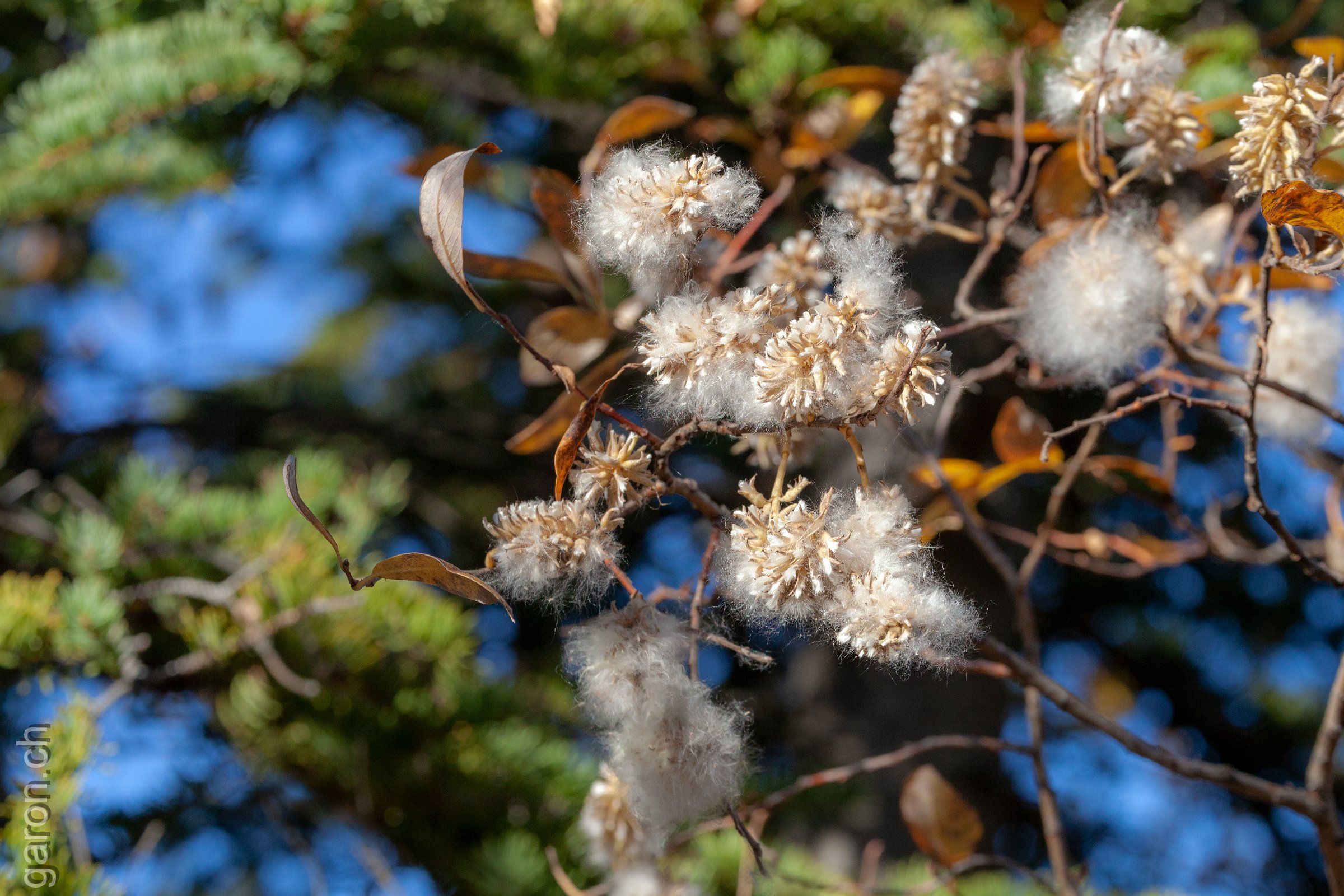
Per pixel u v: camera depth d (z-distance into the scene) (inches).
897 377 17.8
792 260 19.5
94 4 39.5
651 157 18.6
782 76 35.3
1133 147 21.5
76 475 40.6
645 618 18.5
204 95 35.2
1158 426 58.7
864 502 18.1
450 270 17.7
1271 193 18.2
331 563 34.8
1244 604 73.0
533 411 68.3
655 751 18.4
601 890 21.5
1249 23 43.9
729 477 53.1
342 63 36.1
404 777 35.6
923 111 21.3
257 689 34.4
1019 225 24.1
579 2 38.4
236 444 62.9
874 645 17.7
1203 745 76.9
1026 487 58.1
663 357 18.0
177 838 42.1
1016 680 20.6
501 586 18.3
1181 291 22.2
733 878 31.4
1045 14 31.3
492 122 55.9
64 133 35.0
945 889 26.0
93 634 31.5
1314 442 22.9
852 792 41.7
